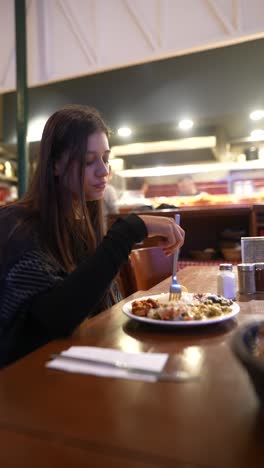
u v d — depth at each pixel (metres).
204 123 4.73
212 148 5.09
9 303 0.68
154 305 0.75
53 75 4.18
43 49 4.21
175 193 5.35
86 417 0.38
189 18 3.55
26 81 4.20
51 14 4.15
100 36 3.94
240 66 4.42
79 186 0.85
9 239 0.72
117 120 4.88
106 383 0.46
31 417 0.38
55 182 0.86
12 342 0.69
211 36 3.48
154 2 3.69
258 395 0.35
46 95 5.28
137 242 0.74
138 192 5.20
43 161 0.86
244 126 4.86
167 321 0.66
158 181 5.41
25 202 0.85
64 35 4.11
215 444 0.33
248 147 5.35
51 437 0.35
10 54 4.38
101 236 1.06
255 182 5.09
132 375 0.47
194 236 3.09
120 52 3.87
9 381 0.47
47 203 0.83
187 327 0.67
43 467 0.31
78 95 5.10
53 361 0.52
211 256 2.90
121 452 0.32
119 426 0.36
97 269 0.66
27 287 0.67
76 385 0.45
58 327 0.64
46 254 0.74
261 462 0.30
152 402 0.40
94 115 0.90
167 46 3.67
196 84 4.58
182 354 0.55
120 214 2.81
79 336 0.65
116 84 4.92
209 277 1.31
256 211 2.64
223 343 0.60
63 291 0.64
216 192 5.23
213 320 0.66
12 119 5.57
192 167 4.95
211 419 0.37
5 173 5.77
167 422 0.36
